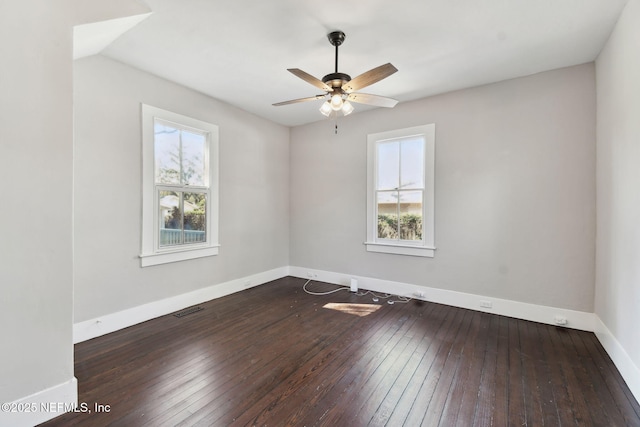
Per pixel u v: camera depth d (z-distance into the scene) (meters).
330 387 1.87
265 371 2.06
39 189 1.55
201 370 2.06
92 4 1.72
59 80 1.61
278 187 4.67
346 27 2.22
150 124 2.97
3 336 1.46
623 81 2.03
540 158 2.93
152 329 2.75
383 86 3.26
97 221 2.59
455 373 2.04
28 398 1.52
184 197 3.33
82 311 2.50
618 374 2.02
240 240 4.03
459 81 3.13
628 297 1.94
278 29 2.25
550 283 2.90
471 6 1.97
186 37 2.35
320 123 4.51
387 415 1.62
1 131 1.43
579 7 1.97
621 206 2.08
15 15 1.46
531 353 2.31
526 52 2.55
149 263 2.97
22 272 1.51
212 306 3.40
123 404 1.70
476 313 3.21
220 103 3.71
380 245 3.95
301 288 4.16
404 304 3.49
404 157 3.80
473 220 3.30
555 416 1.62
